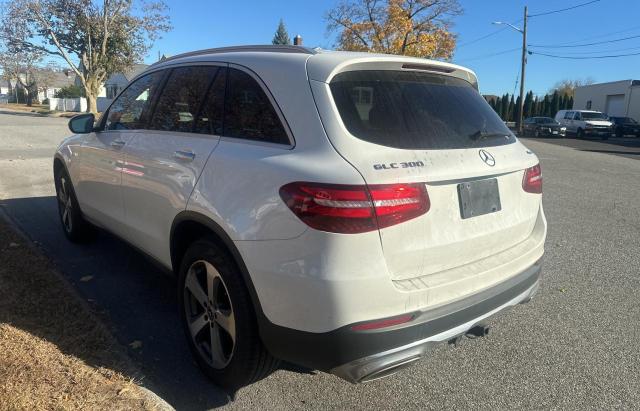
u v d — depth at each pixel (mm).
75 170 4898
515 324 4062
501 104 66875
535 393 3133
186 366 3268
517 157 3104
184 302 3250
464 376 3303
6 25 38281
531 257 3168
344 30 41469
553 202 9016
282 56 2949
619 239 6590
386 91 2770
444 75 3172
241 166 2760
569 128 36125
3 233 5250
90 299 4121
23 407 2482
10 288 3885
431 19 40344
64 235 5711
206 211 2881
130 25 41219
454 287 2604
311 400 2994
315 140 2553
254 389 3080
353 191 2316
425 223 2502
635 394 3141
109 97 59438
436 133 2750
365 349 2361
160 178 3402
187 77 3582
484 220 2830
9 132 20078
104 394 2701
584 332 3943
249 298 2705
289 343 2494
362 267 2324
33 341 3141
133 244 4043
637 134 36562
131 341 3518
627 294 4715
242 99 3031
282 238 2455
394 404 2988
